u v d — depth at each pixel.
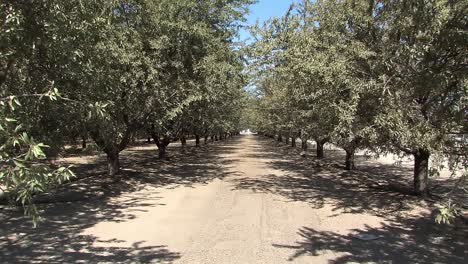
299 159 26.81
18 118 5.10
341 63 9.14
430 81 7.76
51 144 8.39
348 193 12.85
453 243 7.25
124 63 12.02
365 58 9.07
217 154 31.94
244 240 7.35
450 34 7.36
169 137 24.88
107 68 9.48
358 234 7.88
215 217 9.28
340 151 35.62
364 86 8.58
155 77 13.09
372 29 9.80
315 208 10.47
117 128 12.32
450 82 7.64
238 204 10.92
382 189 13.48
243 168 20.88
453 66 7.71
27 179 3.22
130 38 12.88
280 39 11.68
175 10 13.93
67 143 10.23
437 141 8.29
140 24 13.46
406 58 8.17
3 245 6.93
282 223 8.74
